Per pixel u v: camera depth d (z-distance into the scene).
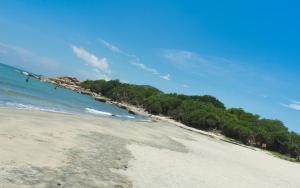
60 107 53.53
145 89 181.38
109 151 20.89
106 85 183.88
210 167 24.89
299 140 100.19
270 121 131.12
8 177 11.64
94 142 22.86
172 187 15.94
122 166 17.62
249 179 24.17
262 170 32.62
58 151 17.39
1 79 82.88
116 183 14.34
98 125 34.16
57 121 28.73
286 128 127.81
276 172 34.19
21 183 11.42
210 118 105.94
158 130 49.47
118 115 71.50
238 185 20.69
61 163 15.27
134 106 155.88
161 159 22.64
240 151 53.44
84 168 15.41
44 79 195.00
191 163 24.36
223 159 33.06
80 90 179.62
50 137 20.48
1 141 16.11
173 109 130.62
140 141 30.02
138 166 18.55
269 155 68.50
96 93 184.62
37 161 14.55
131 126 43.22
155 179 16.62
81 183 13.16
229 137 99.44
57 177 13.12
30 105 42.28
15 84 81.38
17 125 21.44
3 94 45.84
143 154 22.88
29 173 12.68
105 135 27.80
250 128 101.44
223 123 104.50
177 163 22.67
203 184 18.28
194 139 51.62
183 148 33.31
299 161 76.38
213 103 163.00
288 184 27.17
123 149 22.94
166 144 33.09
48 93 87.31
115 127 36.62
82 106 72.50
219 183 19.67
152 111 133.50
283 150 94.00
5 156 13.94
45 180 12.40
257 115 141.12
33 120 25.47
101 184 13.69
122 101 165.88
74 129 26.58
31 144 17.25
